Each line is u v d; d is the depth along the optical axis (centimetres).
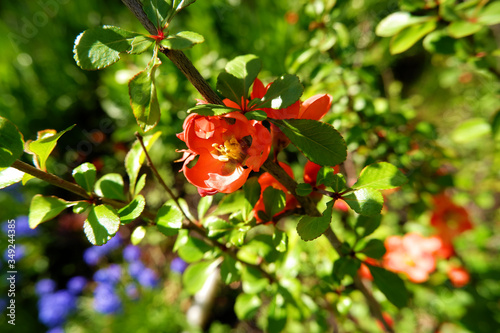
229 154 16
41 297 68
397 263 31
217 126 16
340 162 14
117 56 14
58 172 75
